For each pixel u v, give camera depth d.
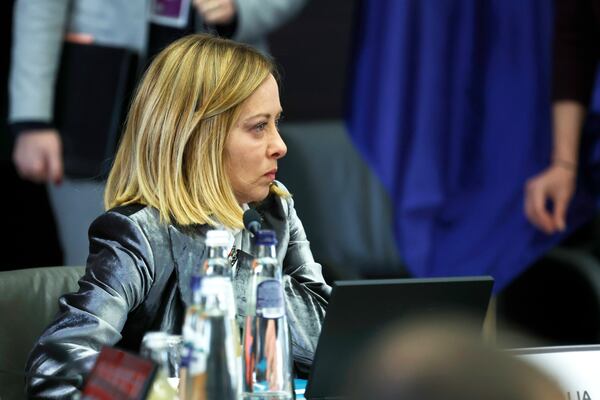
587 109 10.60
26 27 9.50
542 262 10.73
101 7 9.49
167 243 5.57
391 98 10.34
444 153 10.54
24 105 9.51
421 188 10.50
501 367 2.49
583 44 10.52
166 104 5.71
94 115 9.54
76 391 4.92
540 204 10.66
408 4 10.37
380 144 10.36
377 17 10.29
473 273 10.65
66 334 5.15
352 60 10.26
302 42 10.09
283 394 4.71
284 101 10.09
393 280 4.61
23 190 9.59
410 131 10.46
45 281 6.09
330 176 10.25
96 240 5.57
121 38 9.54
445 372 2.50
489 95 10.55
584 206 10.71
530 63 10.52
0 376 5.74
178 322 5.59
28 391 5.09
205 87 5.70
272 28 9.95
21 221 9.60
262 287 4.73
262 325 4.71
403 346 2.56
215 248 4.76
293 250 6.31
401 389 2.51
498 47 10.52
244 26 9.77
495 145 10.61
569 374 4.77
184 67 5.74
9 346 5.81
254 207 6.15
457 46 10.47
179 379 4.45
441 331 2.58
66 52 9.54
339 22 10.19
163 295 5.59
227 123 5.72
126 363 3.97
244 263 5.65
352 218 10.34
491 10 10.47
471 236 10.65
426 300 4.71
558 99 10.56
